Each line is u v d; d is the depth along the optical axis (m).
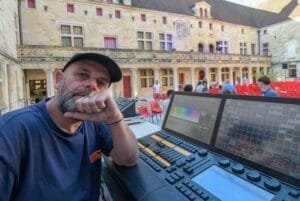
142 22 23.91
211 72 27.67
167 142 1.74
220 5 33.19
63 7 19.61
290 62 31.78
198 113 1.67
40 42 18.66
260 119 1.26
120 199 1.43
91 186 1.33
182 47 26.64
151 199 1.18
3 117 1.14
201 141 1.56
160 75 24.47
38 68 16.69
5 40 10.93
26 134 1.11
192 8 28.52
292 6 33.50
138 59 21.31
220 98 1.53
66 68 1.22
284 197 0.99
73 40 20.20
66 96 1.14
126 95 22.38
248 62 29.84
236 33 31.89
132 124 2.50
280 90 11.77
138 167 1.48
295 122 1.11
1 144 1.02
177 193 1.18
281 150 1.12
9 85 12.23
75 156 1.25
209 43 28.92
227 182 1.17
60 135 1.20
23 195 1.09
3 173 1.00
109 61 1.21
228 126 1.42
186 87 6.50
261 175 1.15
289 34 31.77
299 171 1.03
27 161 1.10
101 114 1.24
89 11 20.86
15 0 16.45
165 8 25.67
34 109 1.22
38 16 18.59
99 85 1.23
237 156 1.30
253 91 12.59
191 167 1.35
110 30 22.00
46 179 1.13
